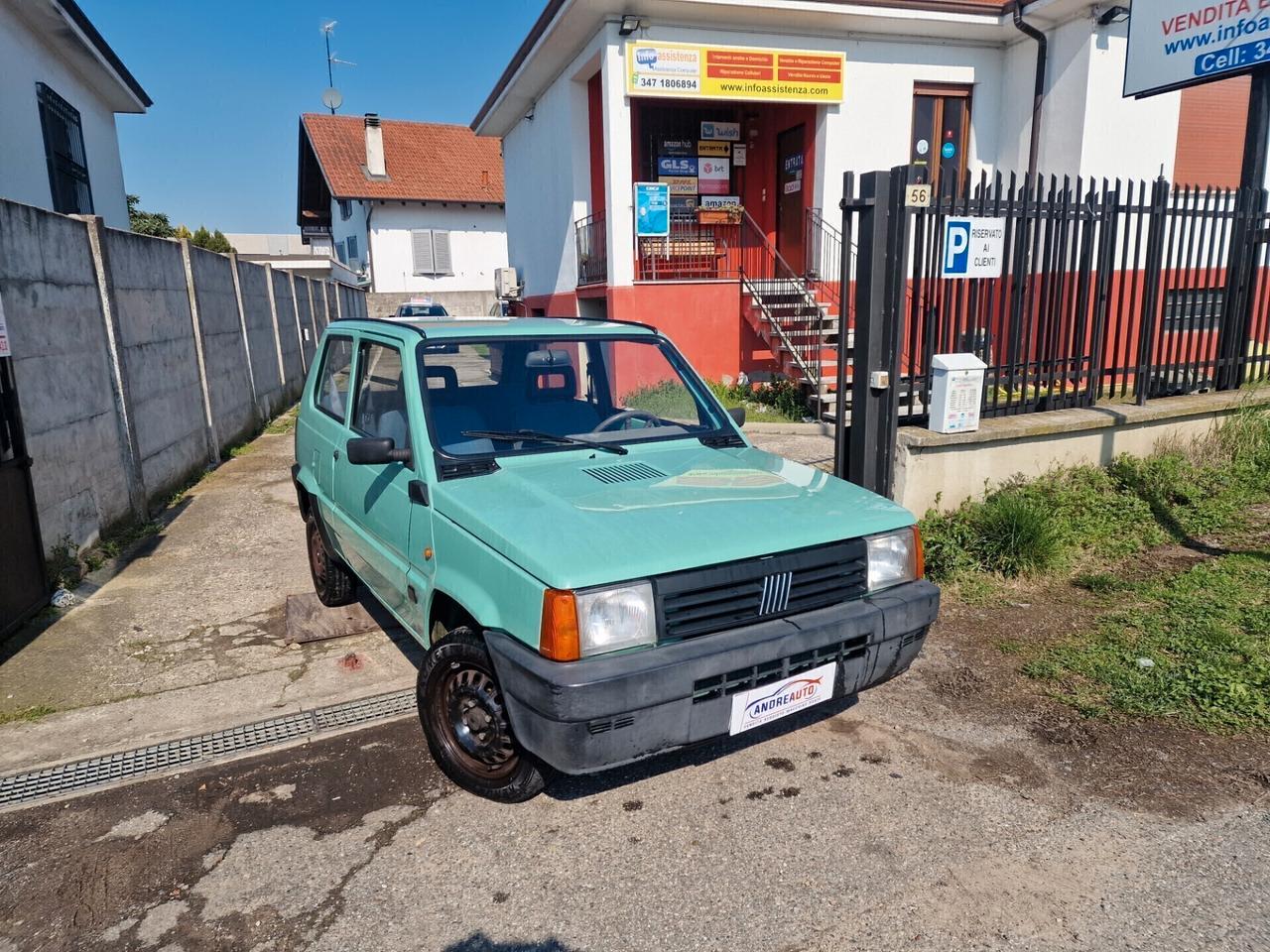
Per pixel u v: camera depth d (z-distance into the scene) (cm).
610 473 349
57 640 481
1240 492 639
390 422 388
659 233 1165
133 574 593
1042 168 1177
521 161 1723
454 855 291
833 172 1192
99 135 1313
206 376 962
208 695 411
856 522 318
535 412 397
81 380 620
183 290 903
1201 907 259
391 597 393
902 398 638
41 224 575
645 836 299
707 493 331
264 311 1323
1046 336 632
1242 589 487
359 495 418
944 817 306
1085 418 616
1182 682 388
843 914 259
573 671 257
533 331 408
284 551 643
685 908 263
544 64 1330
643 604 271
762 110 1320
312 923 260
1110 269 628
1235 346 716
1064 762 339
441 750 328
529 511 303
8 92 953
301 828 307
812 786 327
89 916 264
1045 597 502
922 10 1102
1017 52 1193
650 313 1183
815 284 1198
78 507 598
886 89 1188
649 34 1097
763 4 1055
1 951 250
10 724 386
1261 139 660
